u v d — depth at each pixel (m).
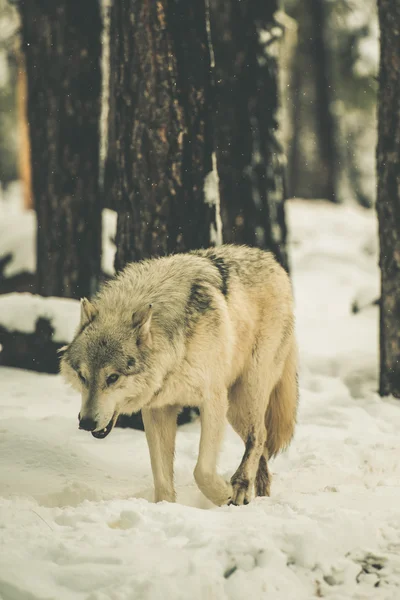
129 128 12.23
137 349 8.48
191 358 8.85
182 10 12.03
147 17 11.93
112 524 7.30
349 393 15.34
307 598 6.09
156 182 12.15
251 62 16.48
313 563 6.38
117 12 12.23
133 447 11.51
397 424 12.87
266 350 9.98
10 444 10.38
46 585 5.96
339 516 7.15
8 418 11.34
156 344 8.59
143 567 6.14
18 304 16.02
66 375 8.82
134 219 12.30
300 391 14.94
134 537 6.77
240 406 10.01
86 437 11.77
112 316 8.71
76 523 7.23
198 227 12.32
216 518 7.32
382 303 14.12
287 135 51.78
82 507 7.77
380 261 14.10
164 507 7.64
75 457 10.42
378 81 13.88
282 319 10.19
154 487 9.16
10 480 9.31
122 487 9.73
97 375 8.40
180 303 8.89
